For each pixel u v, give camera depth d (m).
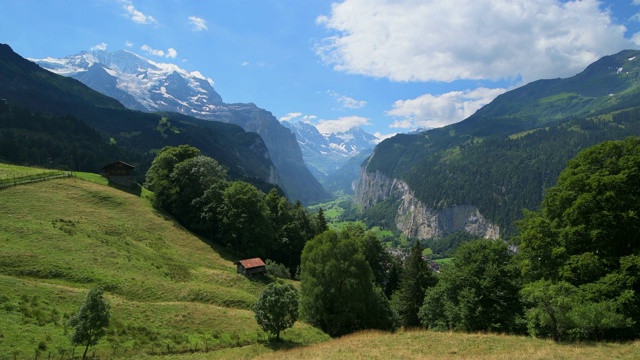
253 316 50.75
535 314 34.41
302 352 35.38
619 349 27.52
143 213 86.44
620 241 35.16
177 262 67.06
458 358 28.36
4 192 71.38
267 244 94.38
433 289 55.38
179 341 39.47
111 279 49.81
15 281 41.66
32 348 31.59
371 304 57.75
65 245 55.16
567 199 38.22
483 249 47.53
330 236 60.69
